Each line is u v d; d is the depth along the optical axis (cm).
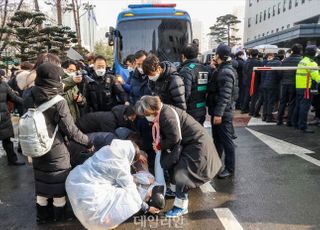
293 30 2639
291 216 325
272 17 4441
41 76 289
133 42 758
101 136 377
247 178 429
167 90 355
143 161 370
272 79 740
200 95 406
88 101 451
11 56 1596
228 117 414
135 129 403
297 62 670
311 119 798
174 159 309
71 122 298
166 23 759
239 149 558
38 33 1499
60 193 307
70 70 436
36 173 308
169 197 377
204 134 319
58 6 1659
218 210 342
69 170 313
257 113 841
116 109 412
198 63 407
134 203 287
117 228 310
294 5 3797
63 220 328
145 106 303
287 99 717
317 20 3456
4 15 1869
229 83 392
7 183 438
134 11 764
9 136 496
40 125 278
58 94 298
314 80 629
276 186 400
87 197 279
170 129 299
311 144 576
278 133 661
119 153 292
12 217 339
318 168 458
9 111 503
